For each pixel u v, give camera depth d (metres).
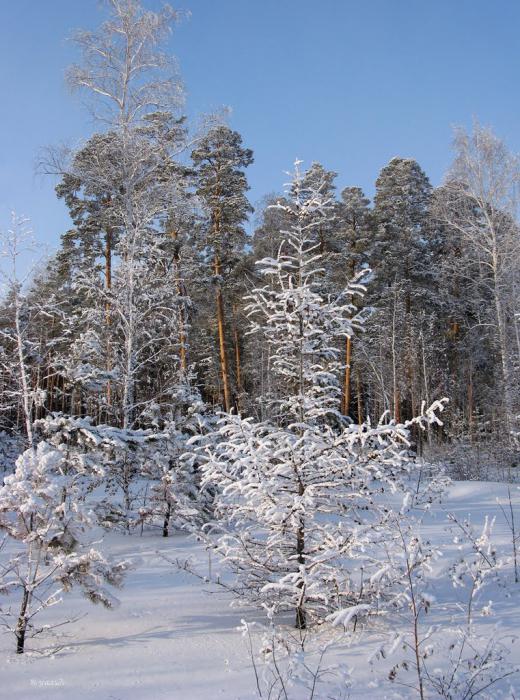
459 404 29.95
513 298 21.59
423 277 28.72
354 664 4.21
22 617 4.69
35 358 12.13
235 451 5.24
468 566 5.47
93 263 19.41
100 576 4.83
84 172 15.33
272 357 6.04
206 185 22.39
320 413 5.65
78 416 8.78
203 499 9.14
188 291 21.34
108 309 14.12
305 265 5.87
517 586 6.01
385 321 26.92
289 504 5.16
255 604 5.36
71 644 4.81
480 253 21.50
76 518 4.99
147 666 4.30
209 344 30.19
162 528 9.84
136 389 14.47
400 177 30.47
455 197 22.50
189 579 6.90
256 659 4.42
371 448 5.19
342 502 5.34
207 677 4.07
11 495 4.81
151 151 15.25
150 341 13.39
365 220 27.06
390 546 5.27
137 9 15.16
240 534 5.42
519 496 12.11
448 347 29.41
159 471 9.41
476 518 9.52
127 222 14.04
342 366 5.95
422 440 23.44
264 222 23.97
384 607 5.15
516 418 18.36
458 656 4.29
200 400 11.78
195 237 21.86
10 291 11.23
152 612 5.70
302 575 4.72
